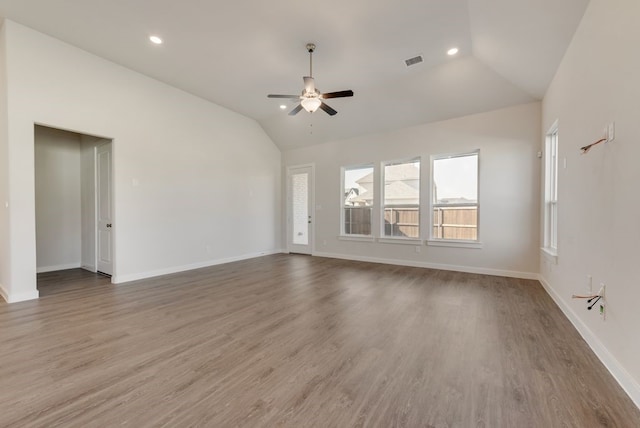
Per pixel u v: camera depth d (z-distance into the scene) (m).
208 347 2.23
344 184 6.31
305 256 6.59
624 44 1.74
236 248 6.04
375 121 5.44
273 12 2.99
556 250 3.42
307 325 2.65
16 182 3.28
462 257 4.82
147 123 4.50
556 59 3.03
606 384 1.74
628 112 1.70
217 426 1.41
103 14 3.07
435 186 5.14
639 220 1.58
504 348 2.20
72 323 2.69
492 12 2.78
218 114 5.63
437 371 1.89
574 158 2.63
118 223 4.19
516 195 4.33
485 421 1.44
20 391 1.68
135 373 1.87
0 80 3.38
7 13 3.08
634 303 1.62
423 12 2.95
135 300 3.38
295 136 6.57
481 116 4.58
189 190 5.13
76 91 3.72
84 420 1.45
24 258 3.35
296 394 1.66
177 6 2.93
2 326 2.61
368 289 3.83
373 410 1.52
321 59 3.91
